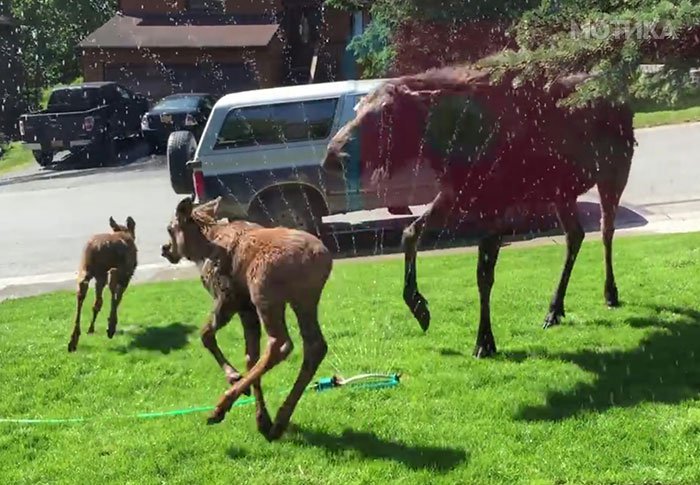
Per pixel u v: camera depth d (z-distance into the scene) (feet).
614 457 14.74
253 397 18.10
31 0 115.96
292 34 93.97
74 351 22.58
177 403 18.56
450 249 35.14
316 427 16.61
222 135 34.58
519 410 16.94
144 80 91.45
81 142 74.64
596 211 40.63
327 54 91.35
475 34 25.26
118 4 97.96
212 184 34.58
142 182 62.18
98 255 23.35
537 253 31.50
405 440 15.89
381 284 28.14
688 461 14.44
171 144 39.24
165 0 96.78
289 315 24.39
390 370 19.60
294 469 14.98
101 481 14.88
